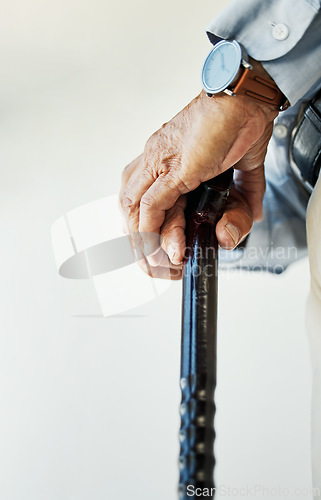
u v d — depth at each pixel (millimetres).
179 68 1673
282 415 1133
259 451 1092
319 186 636
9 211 1507
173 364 1136
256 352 1224
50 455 1129
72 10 1723
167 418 1104
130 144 1609
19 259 1359
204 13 1683
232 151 581
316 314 658
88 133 1645
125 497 1033
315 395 631
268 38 556
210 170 579
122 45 1698
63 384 1169
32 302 1247
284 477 1059
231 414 1154
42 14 1736
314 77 577
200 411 394
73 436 1113
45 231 1445
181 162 579
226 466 1080
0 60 1794
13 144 1646
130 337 1162
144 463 1069
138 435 1087
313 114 686
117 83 1684
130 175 676
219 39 593
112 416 1111
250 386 1188
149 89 1668
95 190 1558
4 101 1709
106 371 1146
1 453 1125
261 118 579
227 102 560
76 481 1088
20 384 1194
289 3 546
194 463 370
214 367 421
